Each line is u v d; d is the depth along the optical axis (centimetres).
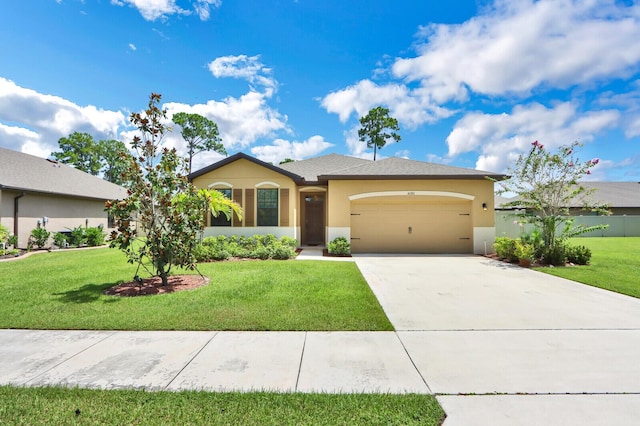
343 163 2038
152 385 333
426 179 1484
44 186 1833
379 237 1551
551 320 542
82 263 1173
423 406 294
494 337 468
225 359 394
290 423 271
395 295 718
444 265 1151
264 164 1576
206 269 1011
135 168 757
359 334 478
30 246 1620
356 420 274
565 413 284
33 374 358
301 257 1360
